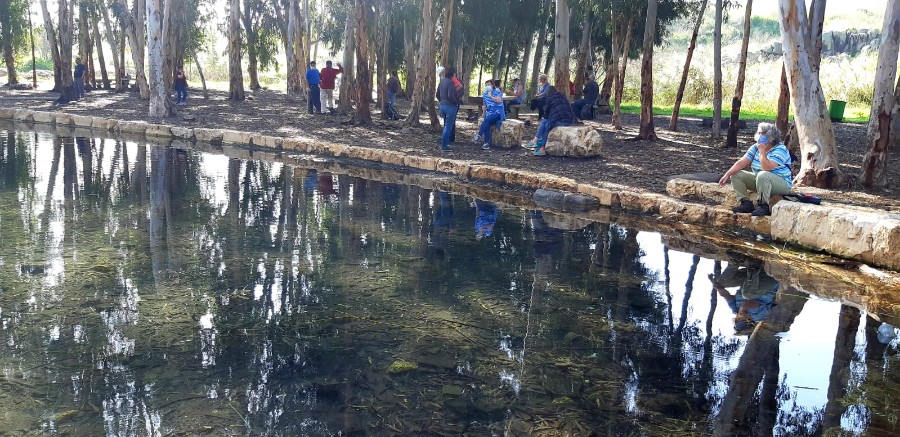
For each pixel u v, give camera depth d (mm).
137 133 16891
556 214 9102
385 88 20094
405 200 9727
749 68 37406
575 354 4441
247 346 4391
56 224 7488
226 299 5254
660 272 6449
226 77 54719
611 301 5551
